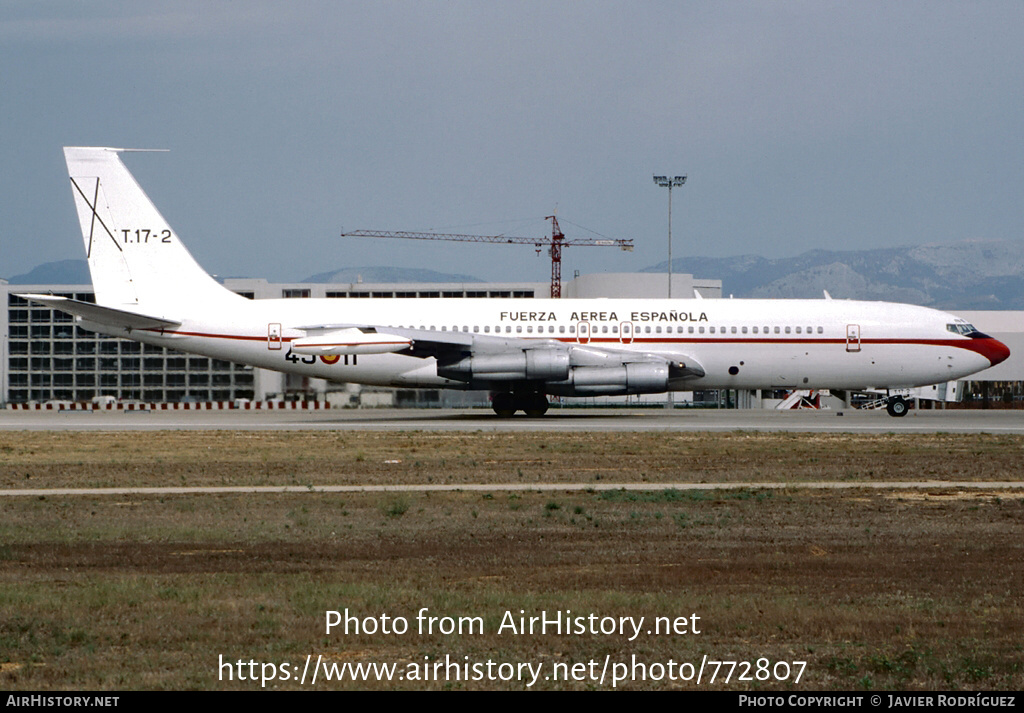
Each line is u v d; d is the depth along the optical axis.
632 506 56.81
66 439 99.75
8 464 77.19
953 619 32.56
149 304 126.06
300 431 109.06
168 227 126.62
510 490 63.28
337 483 66.31
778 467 75.56
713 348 126.12
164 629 31.41
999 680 27.16
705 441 96.62
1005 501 58.94
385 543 45.53
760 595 35.66
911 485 66.00
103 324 125.75
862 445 92.75
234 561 41.44
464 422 124.12
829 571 39.59
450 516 52.97
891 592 36.12
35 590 36.03
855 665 28.14
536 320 126.12
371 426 116.62
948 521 51.78
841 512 54.81
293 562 41.28
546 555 42.84
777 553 43.38
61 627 31.50
